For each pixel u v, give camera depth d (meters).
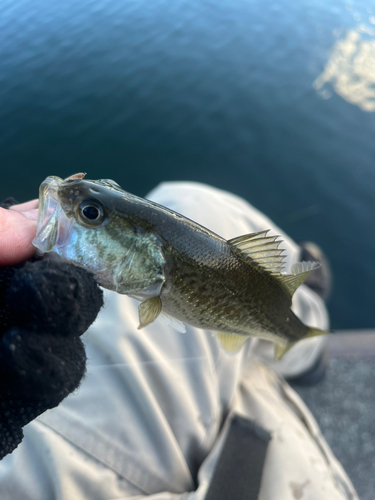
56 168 0.71
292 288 0.19
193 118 0.81
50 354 0.12
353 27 0.94
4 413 0.12
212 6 1.21
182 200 0.25
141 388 0.17
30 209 0.16
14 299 0.12
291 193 0.62
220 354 0.21
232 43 1.01
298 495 0.18
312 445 0.21
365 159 0.64
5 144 0.77
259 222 0.27
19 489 0.14
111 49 1.06
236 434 0.19
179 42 1.06
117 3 1.33
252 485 0.17
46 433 0.15
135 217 0.16
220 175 0.67
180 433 0.18
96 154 0.74
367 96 0.74
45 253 0.14
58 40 1.14
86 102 0.87
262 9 1.14
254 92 0.83
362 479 0.26
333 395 0.30
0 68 1.04
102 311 0.19
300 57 0.89
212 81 0.89
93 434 0.16
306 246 0.37
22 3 1.39
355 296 0.48
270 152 0.70
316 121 0.73
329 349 0.33
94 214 0.15
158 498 0.15
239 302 0.17
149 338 0.19
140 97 0.88
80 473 0.15
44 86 0.94
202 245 0.16
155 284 0.16
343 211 0.59
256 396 0.22
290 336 0.20
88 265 0.15
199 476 0.17
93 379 0.17
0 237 0.13
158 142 0.76
